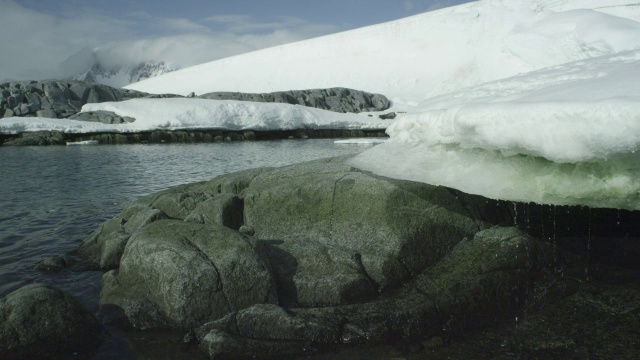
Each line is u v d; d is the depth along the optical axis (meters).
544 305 4.83
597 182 4.36
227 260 4.81
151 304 4.75
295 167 7.32
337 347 4.25
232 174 8.04
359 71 70.81
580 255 5.77
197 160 19.16
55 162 18.41
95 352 4.24
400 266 5.32
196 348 4.27
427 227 5.68
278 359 4.10
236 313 4.45
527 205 6.38
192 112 31.67
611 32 13.05
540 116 4.37
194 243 5.05
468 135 5.10
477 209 6.10
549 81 6.39
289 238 5.98
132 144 28.06
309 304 4.96
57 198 11.09
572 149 4.16
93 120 31.17
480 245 5.43
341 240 5.80
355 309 4.62
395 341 4.34
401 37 73.62
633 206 4.24
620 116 3.83
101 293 5.30
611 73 5.82
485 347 4.21
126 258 5.18
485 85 7.31
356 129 36.50
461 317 4.61
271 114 34.00
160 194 8.04
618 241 6.23
